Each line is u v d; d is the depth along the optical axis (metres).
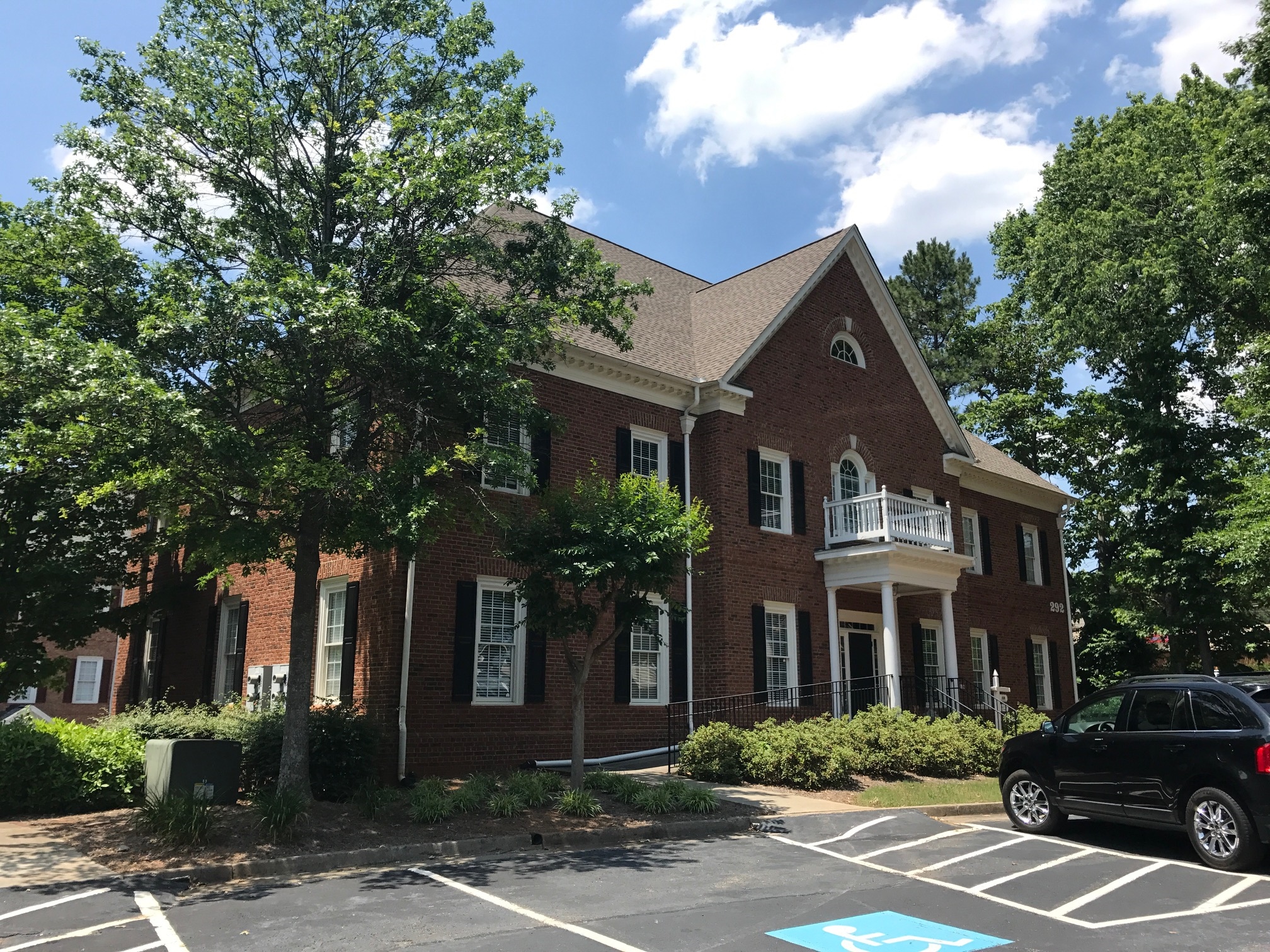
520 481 11.50
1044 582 29.94
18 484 14.40
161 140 11.43
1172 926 7.20
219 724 13.70
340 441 13.59
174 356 10.37
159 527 19.47
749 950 6.48
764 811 12.78
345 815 11.18
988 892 8.36
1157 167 25.86
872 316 24.22
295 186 12.06
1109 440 34.09
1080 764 10.94
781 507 20.97
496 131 11.74
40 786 11.86
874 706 18.03
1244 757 9.13
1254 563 20.83
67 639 16.44
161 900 7.93
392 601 15.17
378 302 11.29
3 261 10.23
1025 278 36.94
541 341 12.60
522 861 9.76
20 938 6.78
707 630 19.17
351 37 12.00
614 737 17.53
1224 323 25.25
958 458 25.45
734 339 21.28
